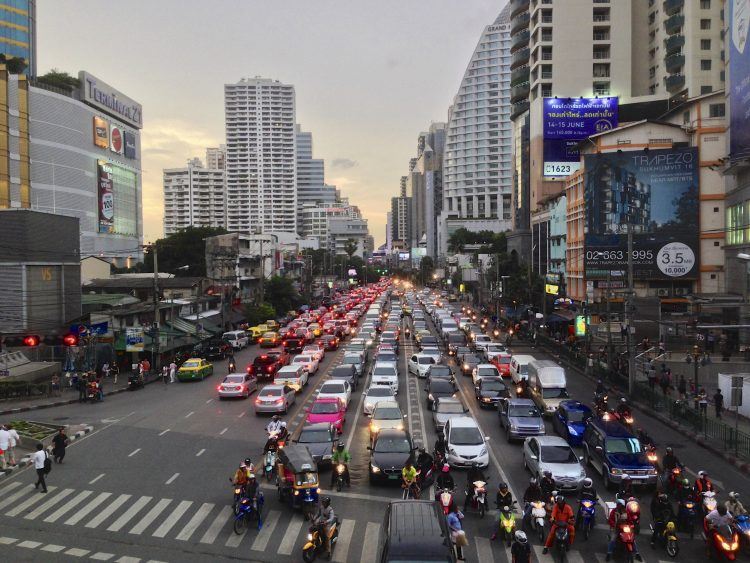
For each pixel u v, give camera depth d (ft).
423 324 215.31
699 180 188.55
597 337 186.70
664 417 100.07
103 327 145.69
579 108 268.41
